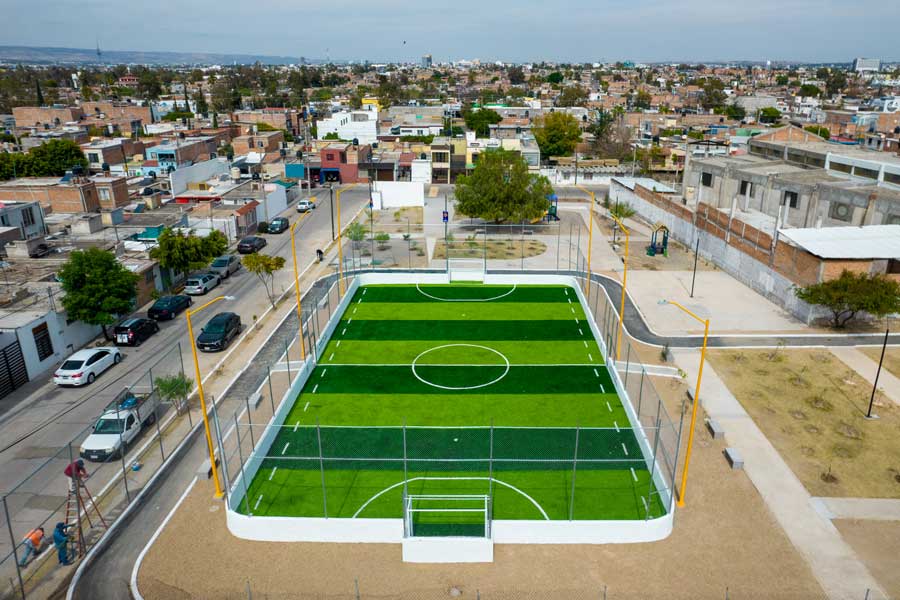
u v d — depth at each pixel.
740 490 26.42
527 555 23.05
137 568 22.36
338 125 129.50
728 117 171.38
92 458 28.48
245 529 23.95
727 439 30.27
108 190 72.00
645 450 28.66
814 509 25.27
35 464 28.58
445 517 24.72
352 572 22.27
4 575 22.05
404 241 69.19
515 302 51.00
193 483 27.27
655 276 56.75
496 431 31.27
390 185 87.94
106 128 137.38
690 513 25.05
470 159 109.94
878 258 42.47
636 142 124.50
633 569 22.20
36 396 34.78
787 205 57.25
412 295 53.00
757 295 51.53
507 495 26.31
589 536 23.66
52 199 68.62
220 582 21.72
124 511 25.48
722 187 73.38
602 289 53.00
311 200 86.75
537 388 36.06
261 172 100.25
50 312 38.44
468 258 62.09
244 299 50.94
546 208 69.81
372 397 35.09
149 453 29.56
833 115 147.50
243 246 63.59
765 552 22.92
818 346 41.00
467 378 37.41
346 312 48.91
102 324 40.88
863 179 62.75
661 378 36.72
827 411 32.88
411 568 22.48
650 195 77.81
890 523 24.48
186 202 77.44
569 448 29.75
